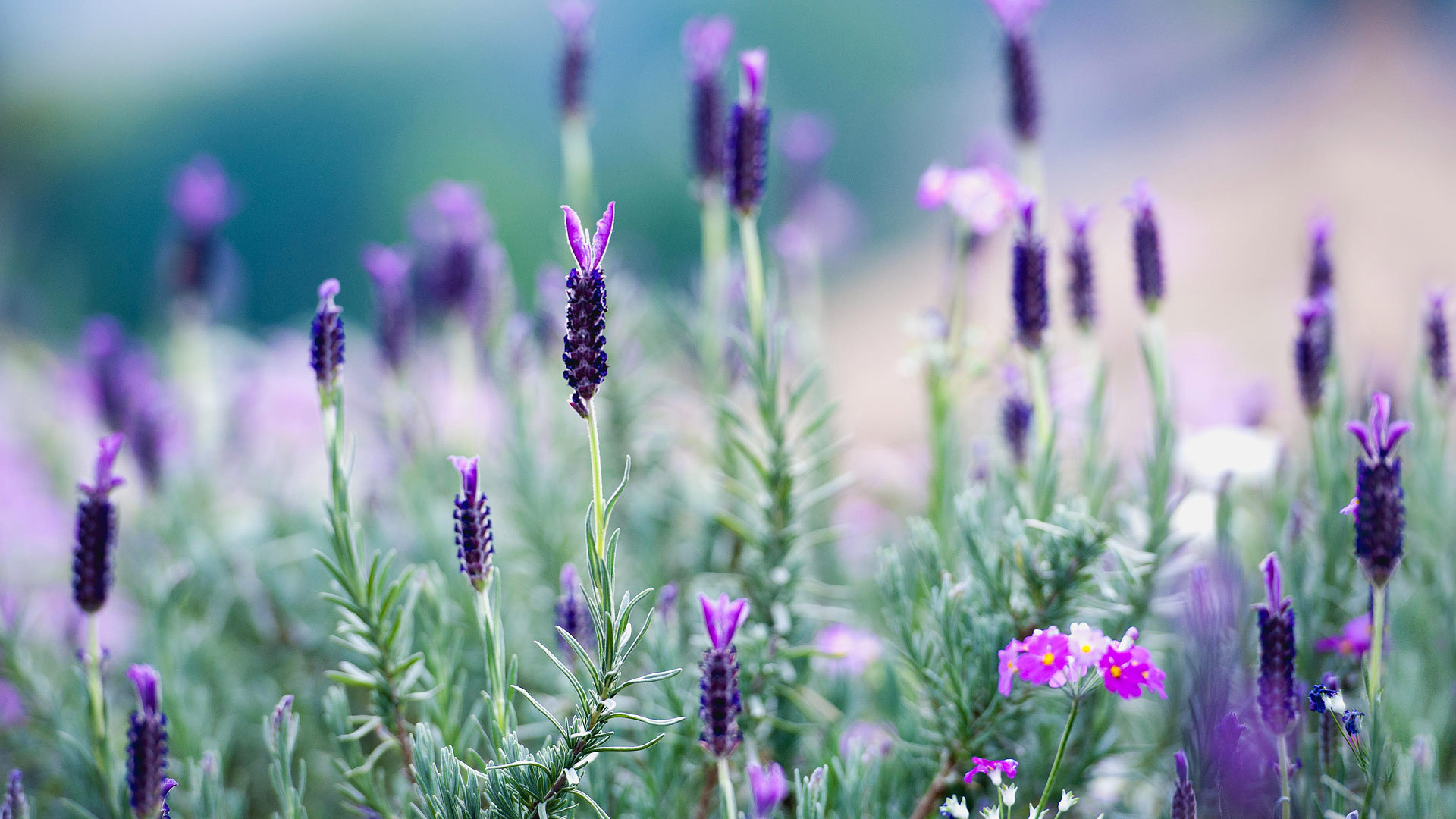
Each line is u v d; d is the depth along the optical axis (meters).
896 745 1.11
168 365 2.07
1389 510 1.04
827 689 1.17
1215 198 3.70
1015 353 1.24
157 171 5.07
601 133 4.94
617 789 1.11
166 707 1.16
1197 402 1.61
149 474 1.30
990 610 1.12
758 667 1.11
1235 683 1.11
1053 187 4.36
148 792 1.05
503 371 1.30
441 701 1.10
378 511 1.27
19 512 1.50
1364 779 1.10
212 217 1.66
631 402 1.28
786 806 1.13
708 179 1.28
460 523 1.04
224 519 1.42
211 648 1.22
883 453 1.65
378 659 1.08
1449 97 3.91
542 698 1.17
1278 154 3.88
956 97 5.46
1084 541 1.10
